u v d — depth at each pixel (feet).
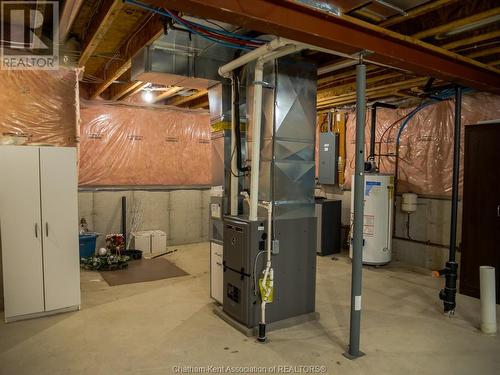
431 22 8.87
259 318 10.36
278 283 10.59
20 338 9.84
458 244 15.72
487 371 8.52
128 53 11.92
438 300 13.00
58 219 11.35
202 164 22.31
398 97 17.07
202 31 9.32
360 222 8.96
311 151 11.07
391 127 18.40
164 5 6.23
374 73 13.46
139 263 17.53
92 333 10.17
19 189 10.82
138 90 16.89
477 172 13.20
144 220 20.75
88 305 12.19
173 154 21.33
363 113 8.94
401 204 17.90
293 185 10.73
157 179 20.94
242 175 11.55
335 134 20.72
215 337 10.00
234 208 11.37
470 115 15.26
